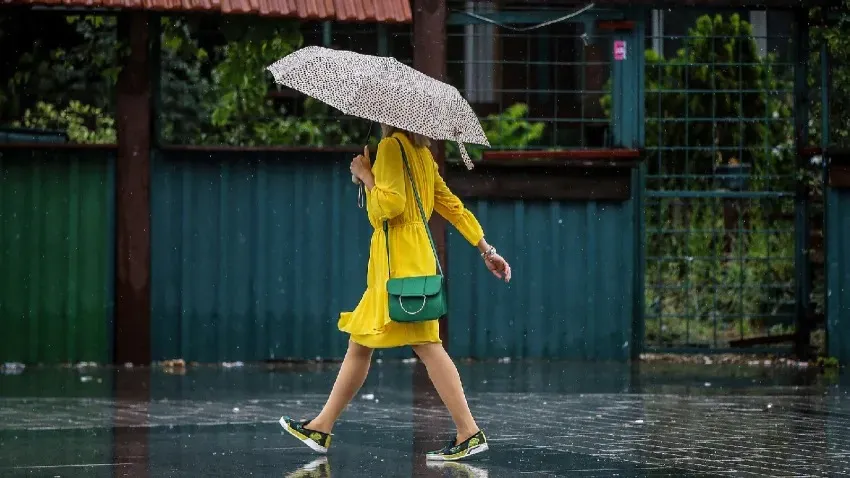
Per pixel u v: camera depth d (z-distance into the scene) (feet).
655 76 117.50
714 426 72.49
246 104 115.75
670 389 93.91
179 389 93.50
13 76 113.80
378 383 96.89
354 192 113.29
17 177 110.42
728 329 117.80
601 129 115.24
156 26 110.32
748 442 65.72
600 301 115.75
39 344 111.04
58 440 66.23
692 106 117.60
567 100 115.24
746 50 117.29
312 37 114.93
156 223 111.86
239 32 109.29
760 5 114.21
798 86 116.47
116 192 110.93
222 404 84.23
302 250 113.29
